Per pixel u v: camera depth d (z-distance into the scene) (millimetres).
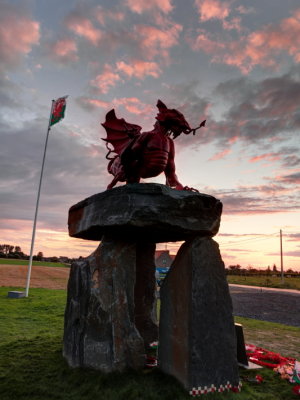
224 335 4621
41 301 13953
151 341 6734
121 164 6031
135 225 4688
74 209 6398
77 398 4301
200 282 4629
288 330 10117
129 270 5375
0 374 5117
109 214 5008
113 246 5410
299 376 5031
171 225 4730
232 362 4590
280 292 26844
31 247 15805
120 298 5160
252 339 8766
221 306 4695
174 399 4215
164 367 5004
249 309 15750
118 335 4977
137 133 6148
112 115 6965
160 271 27766
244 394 4457
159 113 5723
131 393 4316
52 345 6727
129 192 4852
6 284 23375
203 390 4328
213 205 5023
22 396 4371
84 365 5062
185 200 4832
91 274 5402
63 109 15773
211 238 4945
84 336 5168
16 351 6281
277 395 4621
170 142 5855
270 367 5836
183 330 4648
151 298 6918
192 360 4348
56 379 4930
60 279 29922
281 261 37094
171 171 5852
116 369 4809
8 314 10875
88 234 6184
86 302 5301
